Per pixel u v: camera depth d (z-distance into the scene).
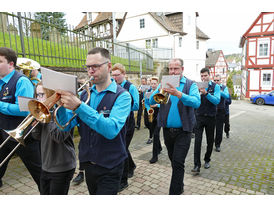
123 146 1.94
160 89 2.95
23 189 3.20
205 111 3.92
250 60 25.33
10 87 2.53
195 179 3.67
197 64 27.95
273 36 23.62
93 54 1.74
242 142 6.16
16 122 2.60
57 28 5.94
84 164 1.90
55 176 1.98
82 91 2.07
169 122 2.96
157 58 21.72
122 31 26.09
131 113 3.45
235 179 3.68
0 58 2.50
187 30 25.20
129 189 3.30
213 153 5.12
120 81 3.62
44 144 2.00
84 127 1.88
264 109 15.71
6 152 2.72
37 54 5.39
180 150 2.87
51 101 1.53
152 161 4.40
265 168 4.18
